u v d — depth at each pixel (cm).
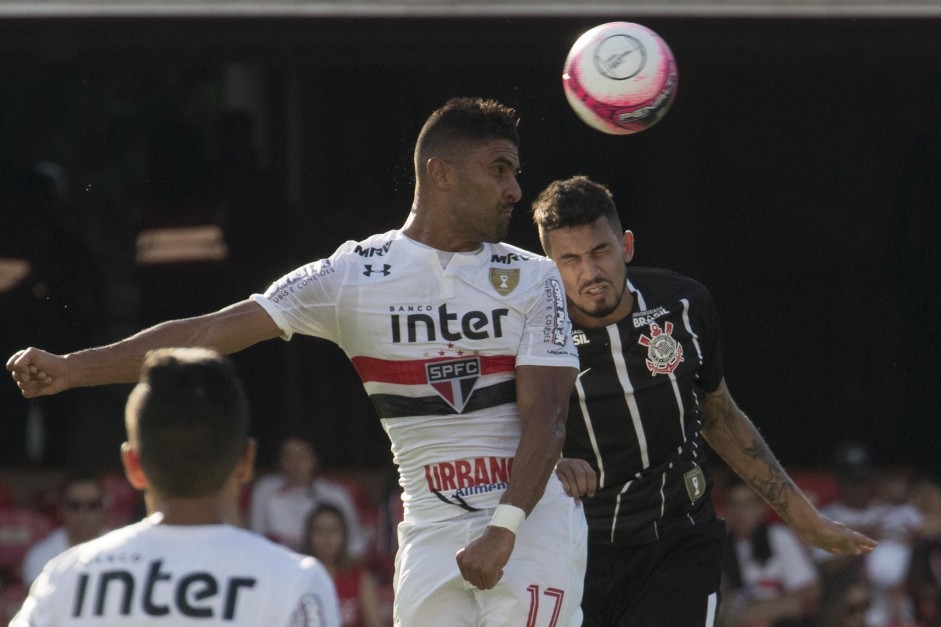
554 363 1236
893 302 4094
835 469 3459
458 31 3241
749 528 3084
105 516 3112
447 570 1235
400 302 1234
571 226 1485
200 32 3231
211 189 3900
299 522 3203
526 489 1182
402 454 1266
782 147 4041
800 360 4116
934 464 4072
